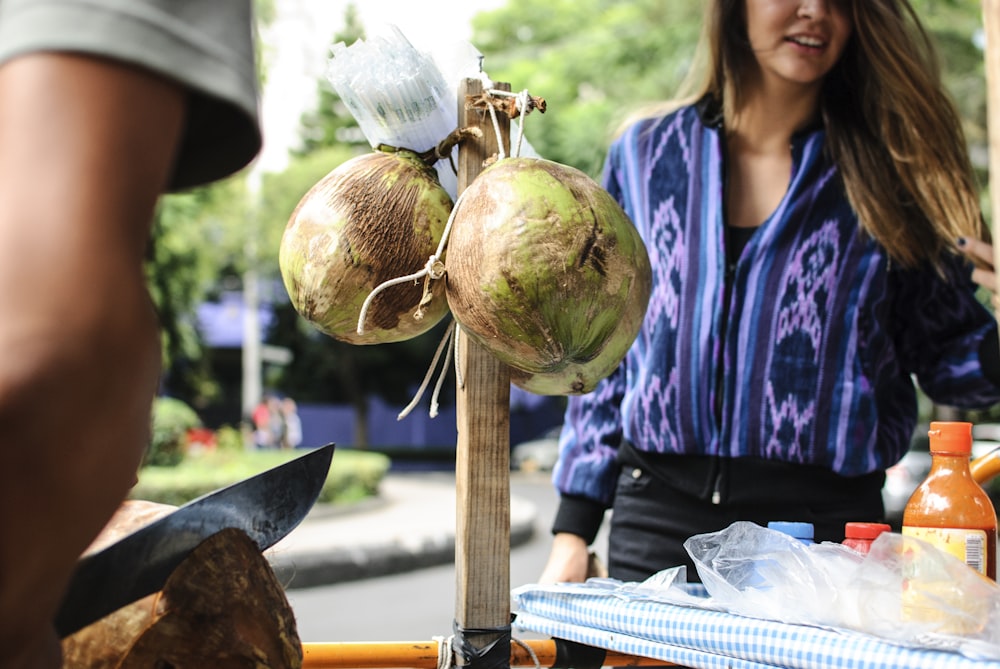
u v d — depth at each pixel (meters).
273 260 19.83
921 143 1.91
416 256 1.21
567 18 16.03
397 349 28.45
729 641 1.18
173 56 0.57
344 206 1.21
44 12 0.54
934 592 1.09
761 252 1.89
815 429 1.82
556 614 1.49
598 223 1.08
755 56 1.97
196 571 0.92
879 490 1.89
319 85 20.88
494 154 1.30
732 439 1.84
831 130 1.93
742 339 1.86
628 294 1.11
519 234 1.06
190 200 14.39
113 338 0.53
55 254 0.52
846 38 1.91
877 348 1.88
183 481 10.61
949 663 1.00
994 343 1.89
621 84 13.59
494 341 1.11
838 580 1.20
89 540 0.56
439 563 9.57
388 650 1.32
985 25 1.00
